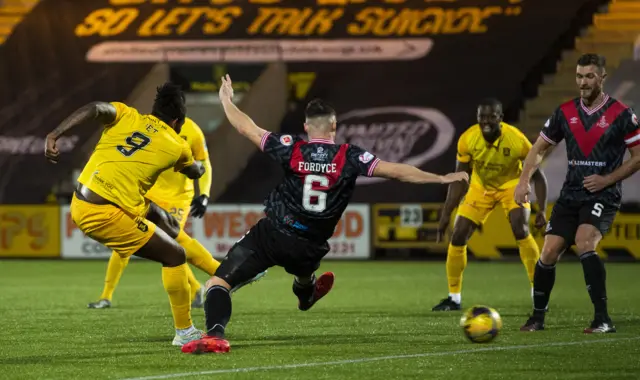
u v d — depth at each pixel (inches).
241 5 2295.8
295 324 919.0
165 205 1018.1
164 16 2295.8
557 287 1368.1
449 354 711.1
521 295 1250.6
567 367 653.9
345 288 1358.3
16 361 692.7
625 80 2192.4
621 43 2201.0
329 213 687.1
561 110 818.8
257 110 2223.2
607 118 797.2
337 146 686.5
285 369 644.1
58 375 632.4
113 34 2281.0
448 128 2139.5
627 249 1803.6
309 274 733.9
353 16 2261.3
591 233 812.6
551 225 836.0
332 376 619.8
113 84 2246.6
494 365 662.5
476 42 2213.3
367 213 1876.2
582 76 791.7
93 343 789.9
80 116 703.1
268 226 700.7
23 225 1924.2
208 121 2234.3
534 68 2188.7
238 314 1016.9
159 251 740.7
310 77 2220.7
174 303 757.3
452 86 2182.6
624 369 646.5
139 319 973.8
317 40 2237.9
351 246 1881.2
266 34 2255.2
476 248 1846.7
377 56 2220.7
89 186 725.9
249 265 705.6
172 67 2256.4
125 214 725.9
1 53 2278.5
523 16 2231.8
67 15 2304.4
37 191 2158.0
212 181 2170.3
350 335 831.7
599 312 831.7
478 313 754.8
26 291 1331.2
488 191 1061.8
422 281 1473.9
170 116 753.6
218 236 1863.9
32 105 2240.4
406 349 740.0
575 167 815.1
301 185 685.3
